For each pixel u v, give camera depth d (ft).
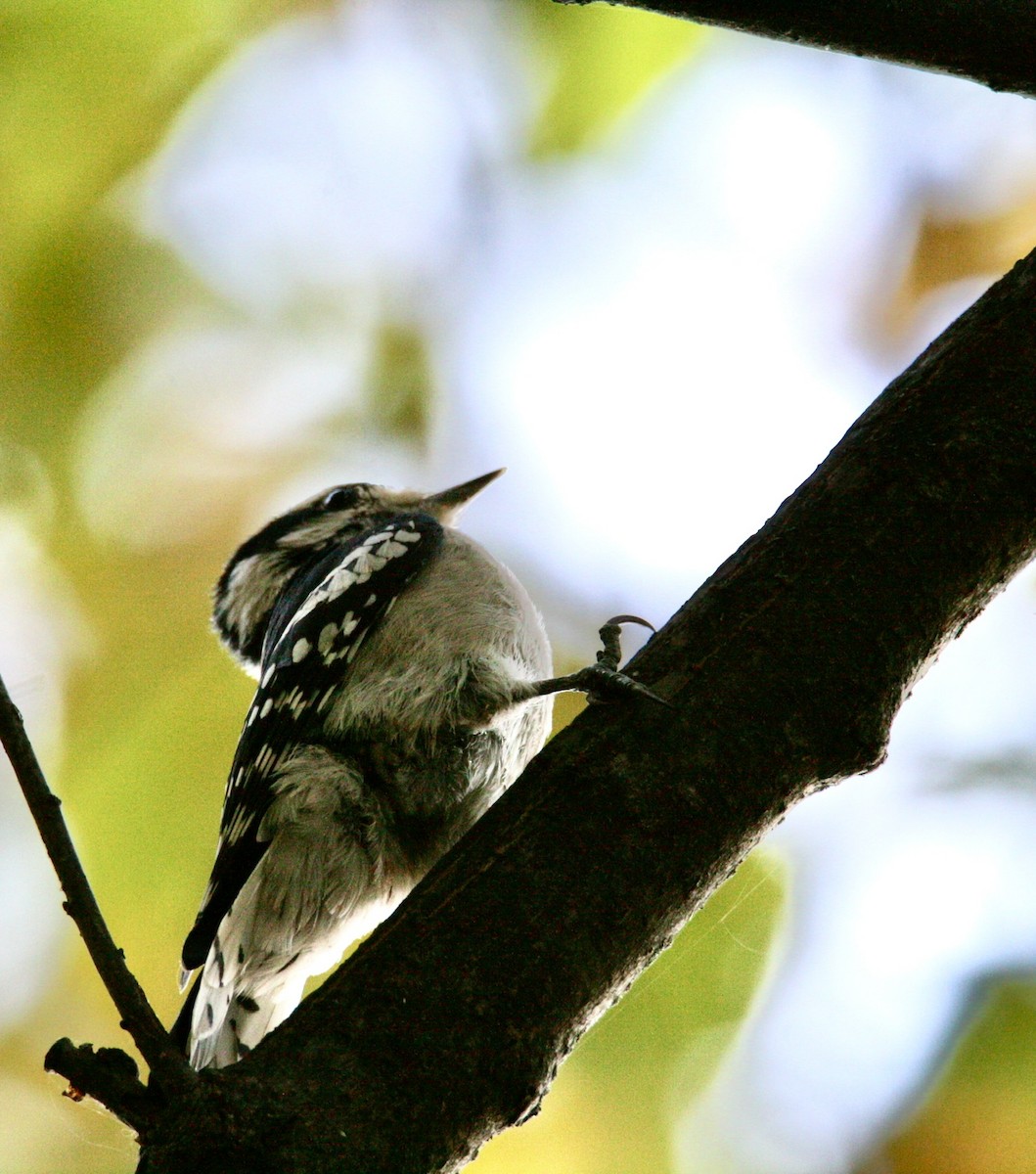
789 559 17.61
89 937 14.80
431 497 34.55
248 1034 25.89
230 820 26.25
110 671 30.83
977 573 17.49
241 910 25.66
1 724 15.42
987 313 18.58
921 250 35.09
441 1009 15.06
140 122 33.68
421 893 16.08
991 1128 27.40
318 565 31.22
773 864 29.32
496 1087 14.82
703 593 17.95
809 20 18.49
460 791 25.79
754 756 16.63
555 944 15.55
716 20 18.66
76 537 31.96
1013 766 31.24
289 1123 14.10
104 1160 29.22
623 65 35.42
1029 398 17.88
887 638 17.07
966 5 18.31
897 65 19.06
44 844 15.17
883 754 16.94
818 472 18.39
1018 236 34.88
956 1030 28.04
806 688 16.85
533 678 28.02
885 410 18.42
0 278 33.04
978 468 17.61
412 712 25.93
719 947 28.78
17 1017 29.89
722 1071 28.04
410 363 35.12
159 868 29.40
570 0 18.89
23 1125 29.30
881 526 17.52
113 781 29.81
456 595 27.71
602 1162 27.48
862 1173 27.17
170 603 31.91
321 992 15.43
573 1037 15.52
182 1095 14.21
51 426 32.60
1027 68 18.57
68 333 32.99
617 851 16.12
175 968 28.99
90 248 33.30
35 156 33.27
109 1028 29.94
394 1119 14.39
